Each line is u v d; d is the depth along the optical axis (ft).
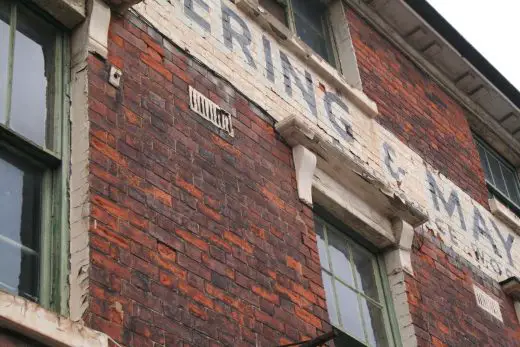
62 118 22.75
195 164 24.91
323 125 31.58
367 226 30.71
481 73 41.83
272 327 23.95
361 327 28.81
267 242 25.62
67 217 21.24
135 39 25.68
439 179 36.99
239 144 26.99
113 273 20.72
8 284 19.70
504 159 45.16
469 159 40.16
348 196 30.45
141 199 22.59
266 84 29.86
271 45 31.45
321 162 29.55
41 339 18.24
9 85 22.18
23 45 23.17
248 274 24.30
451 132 40.04
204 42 28.27
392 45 39.63
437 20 39.96
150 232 22.27
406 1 38.93
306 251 26.84
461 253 35.37
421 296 31.30
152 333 20.76
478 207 38.60
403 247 31.63
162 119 24.77
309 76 32.42
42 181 21.61
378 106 35.73
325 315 25.96
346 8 38.04
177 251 22.68
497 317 35.06
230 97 27.94
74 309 19.85
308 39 36.29
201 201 24.34
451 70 41.63
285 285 25.25
